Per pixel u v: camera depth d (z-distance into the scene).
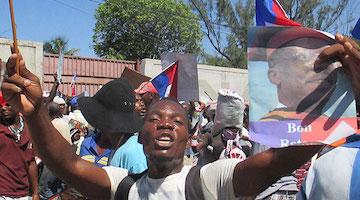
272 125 1.93
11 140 5.12
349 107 1.88
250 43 1.94
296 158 1.99
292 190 3.90
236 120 4.94
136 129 3.68
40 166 5.48
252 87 1.94
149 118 2.29
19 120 5.20
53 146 2.25
